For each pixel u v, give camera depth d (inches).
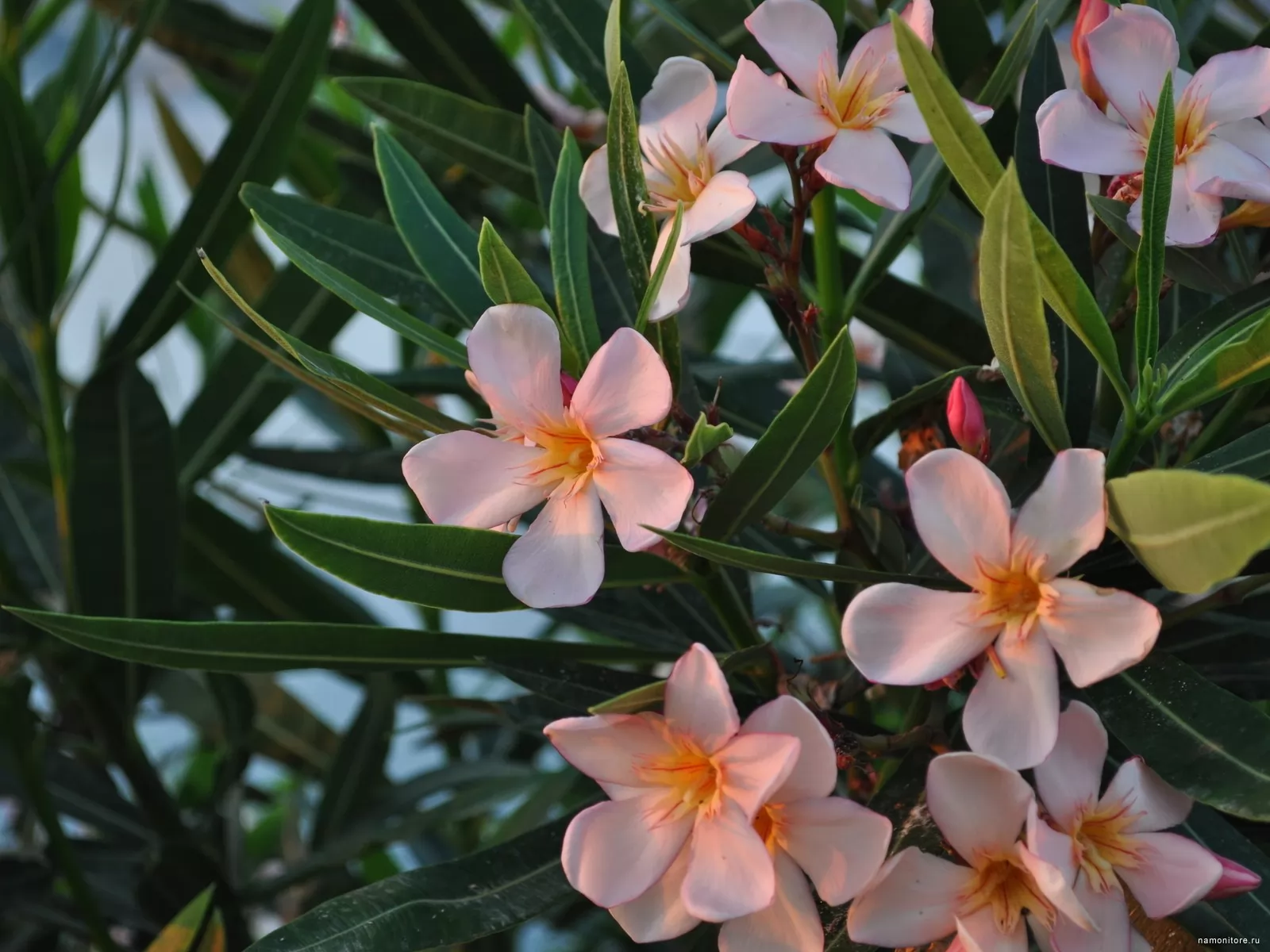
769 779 19.2
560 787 28.0
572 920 28.3
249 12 44.4
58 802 27.4
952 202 25.9
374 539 20.1
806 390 19.9
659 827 19.8
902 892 19.6
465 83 27.3
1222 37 26.1
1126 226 21.0
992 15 27.5
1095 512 19.3
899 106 20.9
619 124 20.7
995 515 19.6
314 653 21.4
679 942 26.2
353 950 20.4
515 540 20.4
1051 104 20.8
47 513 29.2
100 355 27.0
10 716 25.4
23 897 26.6
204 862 26.3
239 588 30.4
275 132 27.0
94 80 26.2
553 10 24.4
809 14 21.1
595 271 23.7
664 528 19.7
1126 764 19.8
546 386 20.3
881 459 27.4
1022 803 19.3
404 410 21.2
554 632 35.7
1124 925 19.5
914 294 24.9
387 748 28.5
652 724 20.0
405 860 38.7
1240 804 19.3
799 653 36.2
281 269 28.2
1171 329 24.6
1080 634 19.4
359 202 29.3
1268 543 17.9
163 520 26.6
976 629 19.6
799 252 21.7
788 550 25.9
